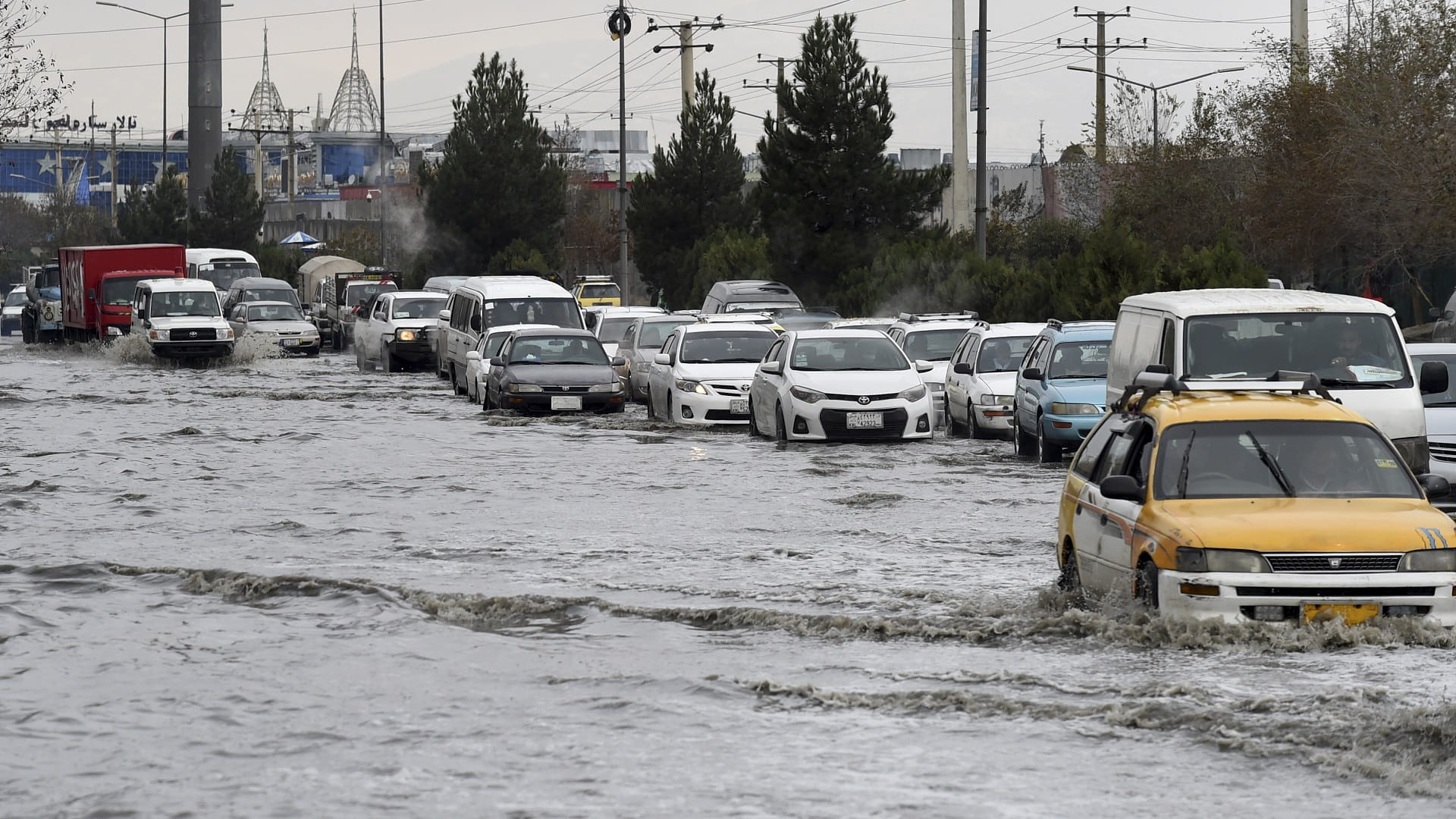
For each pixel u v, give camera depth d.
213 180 189.00
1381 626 20.59
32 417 64.38
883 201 102.44
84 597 26.39
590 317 84.25
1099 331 48.19
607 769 16.17
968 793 15.21
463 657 21.59
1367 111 79.25
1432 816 14.41
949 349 63.25
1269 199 90.25
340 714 18.52
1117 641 21.47
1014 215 151.62
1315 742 16.69
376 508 37.56
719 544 31.64
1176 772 15.83
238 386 84.00
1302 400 23.73
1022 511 36.22
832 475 43.69
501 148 150.25
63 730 17.92
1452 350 37.25
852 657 21.25
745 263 106.50
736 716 18.30
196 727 18.02
